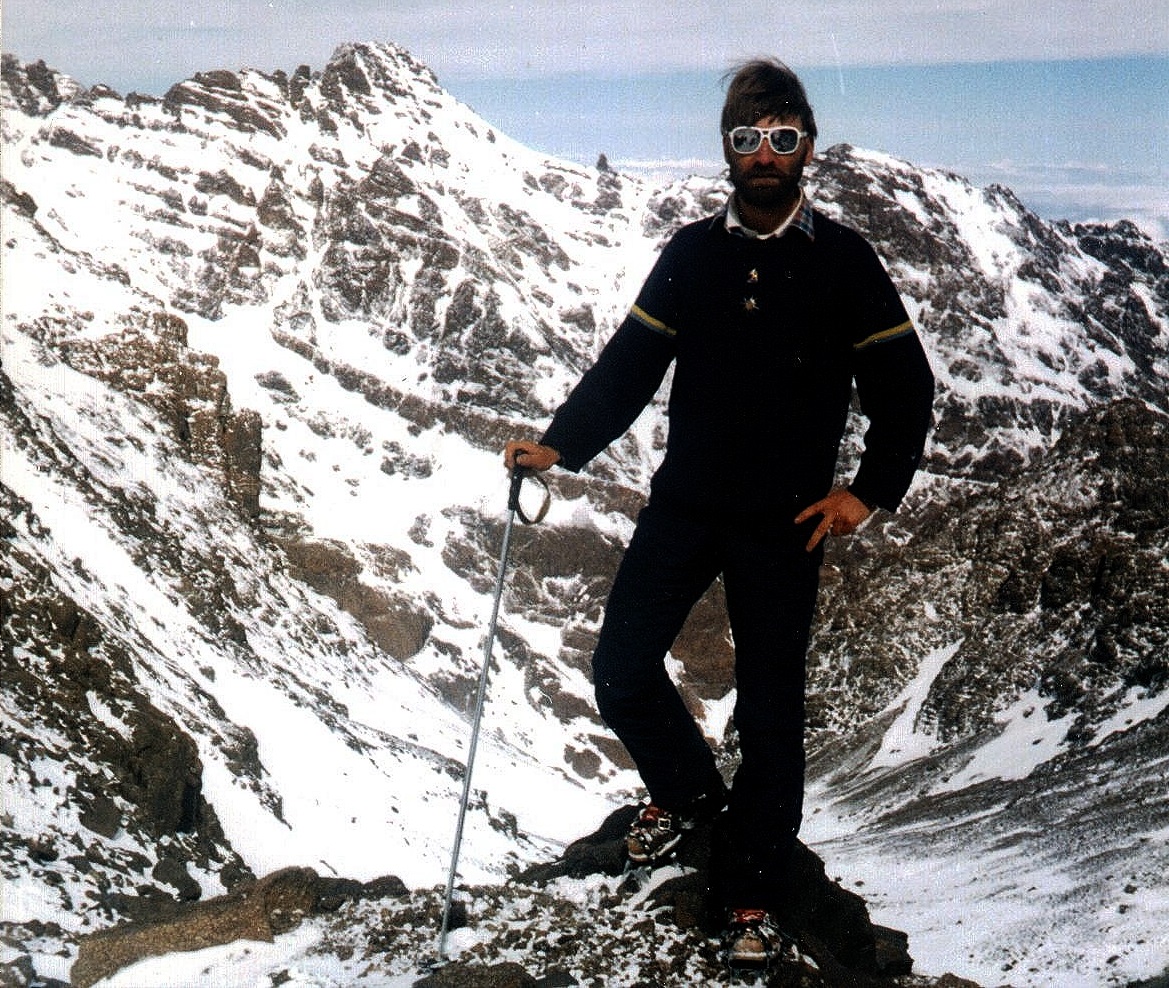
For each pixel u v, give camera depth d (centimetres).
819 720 11425
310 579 15462
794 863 551
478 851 5316
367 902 500
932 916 4747
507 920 479
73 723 2803
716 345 433
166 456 12131
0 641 2950
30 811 1905
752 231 432
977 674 10569
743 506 439
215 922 464
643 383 454
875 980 508
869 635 11975
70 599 3431
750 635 448
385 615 15362
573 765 15200
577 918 477
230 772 4325
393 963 443
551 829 8706
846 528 435
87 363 13088
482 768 9644
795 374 430
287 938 467
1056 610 10775
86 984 443
